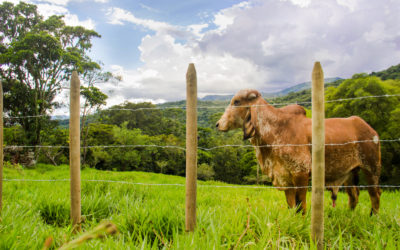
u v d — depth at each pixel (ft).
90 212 12.96
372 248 8.88
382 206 18.24
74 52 106.93
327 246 9.50
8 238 7.69
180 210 11.73
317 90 8.57
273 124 13.92
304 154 13.25
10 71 97.91
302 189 13.30
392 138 58.08
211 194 21.52
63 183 24.04
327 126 14.39
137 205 12.12
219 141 172.45
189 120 9.58
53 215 12.87
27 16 107.14
